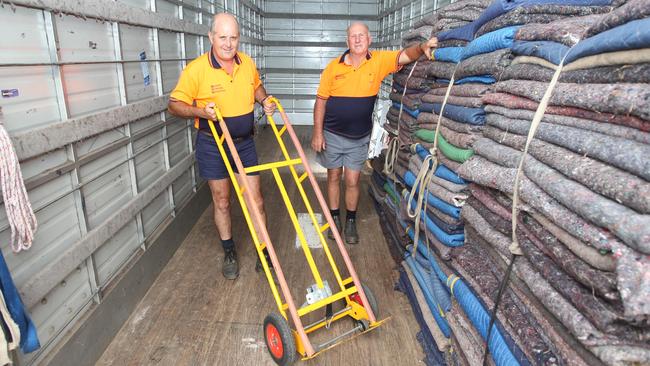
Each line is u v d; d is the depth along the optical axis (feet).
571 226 3.48
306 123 29.96
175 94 8.06
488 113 5.66
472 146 5.83
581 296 3.34
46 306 5.77
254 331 7.62
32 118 5.49
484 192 5.40
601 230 3.21
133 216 8.25
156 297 8.57
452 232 6.28
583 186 3.55
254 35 24.85
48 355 5.69
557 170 3.91
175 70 11.13
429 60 8.41
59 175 5.94
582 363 3.35
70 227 6.34
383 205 11.76
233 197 14.39
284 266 9.87
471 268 5.33
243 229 11.88
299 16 28.19
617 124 3.46
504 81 5.26
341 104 9.84
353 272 6.93
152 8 9.48
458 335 5.72
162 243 9.77
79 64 6.63
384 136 16.02
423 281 7.57
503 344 4.42
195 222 12.37
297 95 29.58
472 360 5.19
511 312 4.37
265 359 6.95
